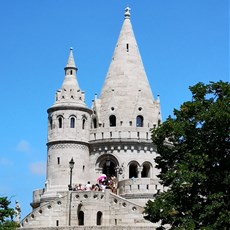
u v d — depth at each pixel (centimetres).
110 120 9850
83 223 7831
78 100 9588
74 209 7862
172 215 4903
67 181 9219
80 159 9381
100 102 10062
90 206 7825
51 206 7894
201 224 4825
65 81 9700
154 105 10094
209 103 5106
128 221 7719
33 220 7862
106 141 9544
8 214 6062
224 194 4728
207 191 4881
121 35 10400
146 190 8706
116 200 7856
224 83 5172
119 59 10181
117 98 9900
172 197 4950
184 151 5109
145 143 9594
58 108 9438
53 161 9331
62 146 9338
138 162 9525
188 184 4853
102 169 9581
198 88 5209
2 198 6062
